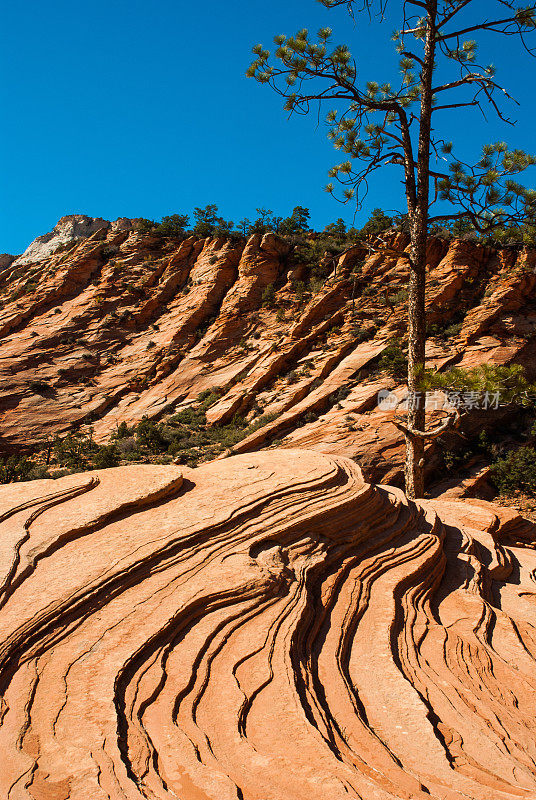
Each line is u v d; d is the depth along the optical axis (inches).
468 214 619.5
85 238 3651.6
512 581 471.2
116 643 243.9
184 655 247.3
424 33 629.9
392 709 243.0
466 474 1739.7
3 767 179.5
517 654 325.4
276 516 347.3
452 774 203.9
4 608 251.8
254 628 269.4
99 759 185.6
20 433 2593.5
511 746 231.6
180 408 2581.2
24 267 3786.9
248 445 2037.4
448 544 457.4
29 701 209.8
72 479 376.5
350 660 278.5
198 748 199.8
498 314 2276.1
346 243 2987.2
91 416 2669.8
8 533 302.0
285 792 183.2
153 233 3467.0
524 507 1540.4
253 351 2721.5
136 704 216.7
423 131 614.9
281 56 610.9
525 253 2425.0
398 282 2642.7
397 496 455.2
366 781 187.0
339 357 2401.6
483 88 586.2
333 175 645.3
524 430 1905.8
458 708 252.4
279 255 3107.8
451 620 347.9
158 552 297.3
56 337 3009.4
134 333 3036.4
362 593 329.7
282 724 217.3
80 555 293.7
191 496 365.1
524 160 588.1
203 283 3093.0
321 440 1881.2
